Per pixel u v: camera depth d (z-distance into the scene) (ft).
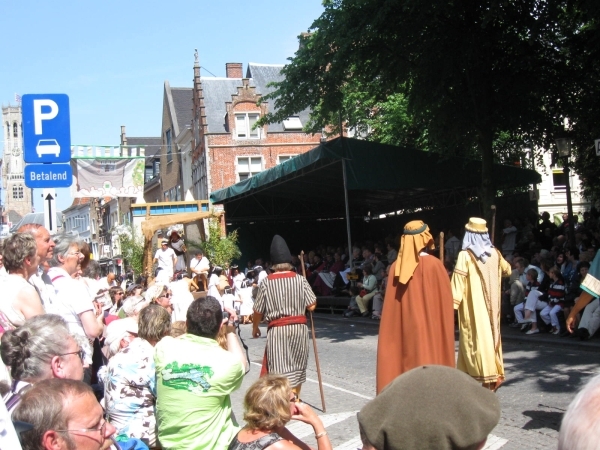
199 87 146.00
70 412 9.08
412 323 19.34
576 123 63.77
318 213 109.09
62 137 27.99
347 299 68.95
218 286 43.70
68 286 17.99
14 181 494.18
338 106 62.85
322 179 83.87
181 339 15.35
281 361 24.25
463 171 68.74
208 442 14.76
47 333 12.12
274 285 24.54
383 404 5.64
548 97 61.52
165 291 23.34
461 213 84.74
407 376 5.73
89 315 18.02
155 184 198.59
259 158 142.72
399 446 5.45
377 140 90.53
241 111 142.41
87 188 59.36
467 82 58.95
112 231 122.83
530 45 57.72
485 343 24.22
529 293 45.60
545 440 21.35
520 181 70.95
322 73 60.44
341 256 81.46
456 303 24.45
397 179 66.59
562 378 30.58
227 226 108.99
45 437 8.92
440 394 5.55
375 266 67.51
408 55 59.11
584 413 4.22
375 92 65.82
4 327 14.78
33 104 27.78
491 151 59.88
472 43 56.03
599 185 75.92
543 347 40.81
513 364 35.35
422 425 5.43
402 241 19.94
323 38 56.65
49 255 17.04
